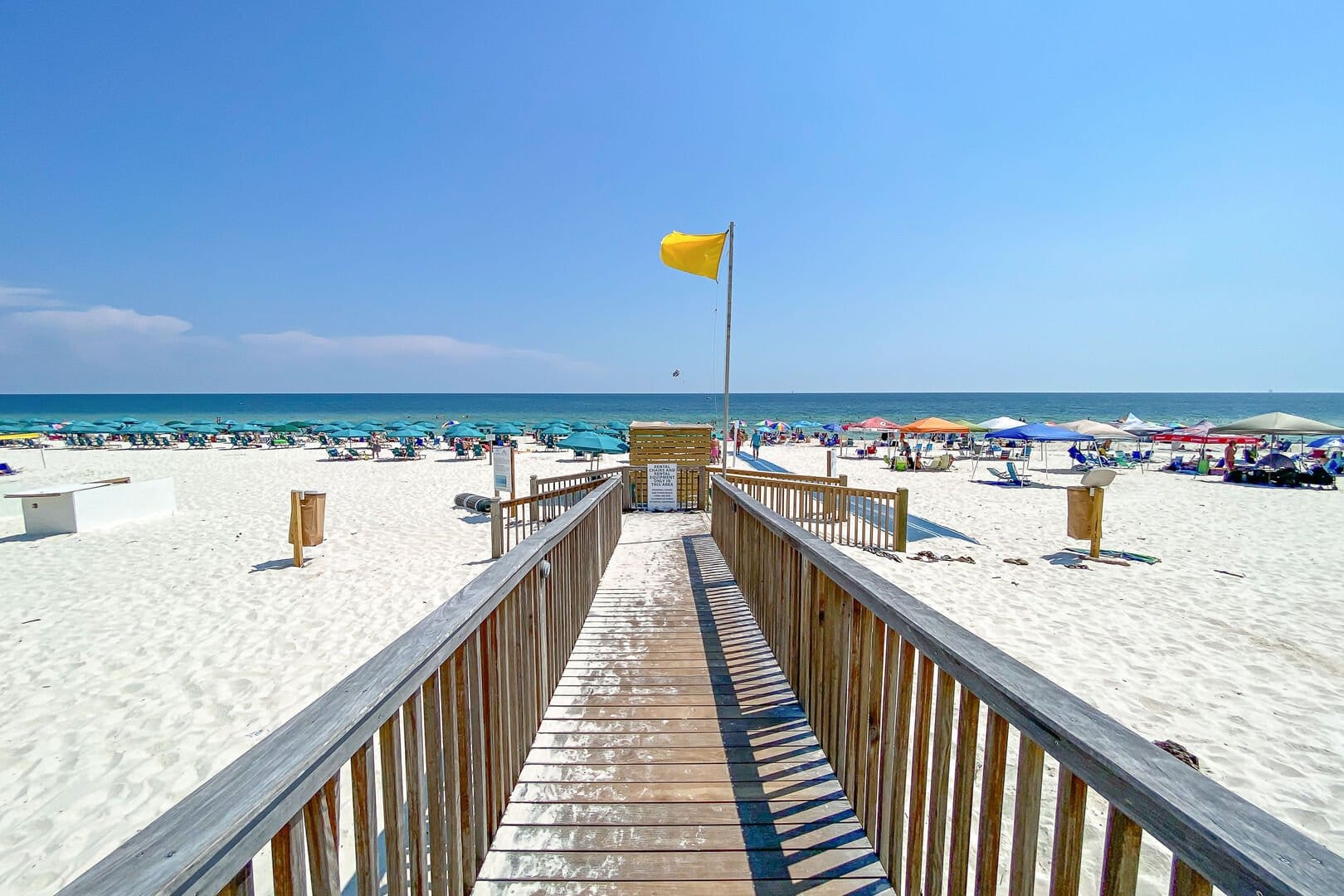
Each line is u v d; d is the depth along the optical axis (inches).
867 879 84.4
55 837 128.8
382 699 57.2
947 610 261.4
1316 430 757.9
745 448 1325.0
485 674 92.3
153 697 188.2
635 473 448.8
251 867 42.6
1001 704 57.0
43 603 281.1
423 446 1301.7
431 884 73.1
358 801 57.3
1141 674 197.9
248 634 239.6
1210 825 37.0
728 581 243.6
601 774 108.8
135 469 885.8
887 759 84.1
